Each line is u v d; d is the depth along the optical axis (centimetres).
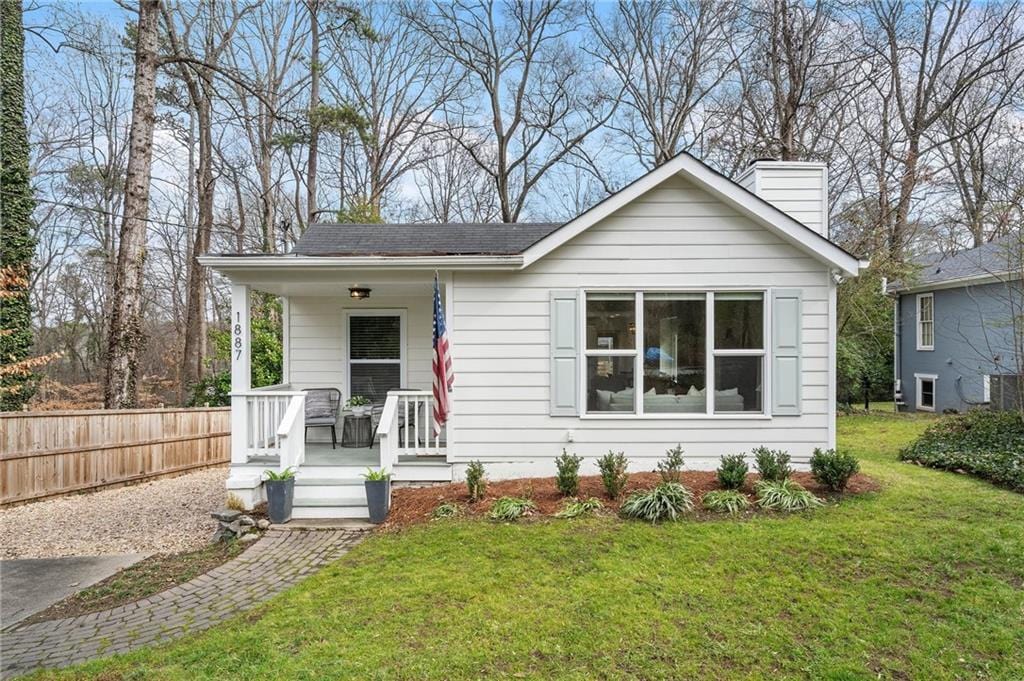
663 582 423
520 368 717
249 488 635
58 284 2106
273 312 1505
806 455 706
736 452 709
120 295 1058
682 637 353
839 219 1534
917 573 432
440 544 510
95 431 900
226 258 659
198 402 1334
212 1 1711
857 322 1620
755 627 363
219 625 391
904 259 1512
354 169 2305
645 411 714
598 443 715
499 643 348
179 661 341
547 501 607
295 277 713
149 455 994
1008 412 967
